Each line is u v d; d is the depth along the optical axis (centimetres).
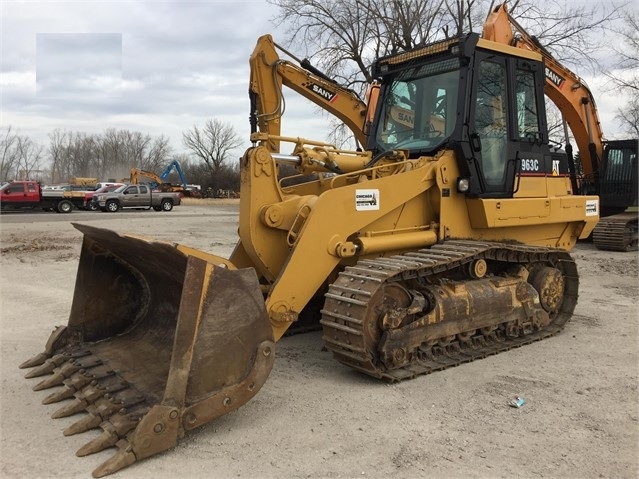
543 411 410
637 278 978
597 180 1081
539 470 326
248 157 487
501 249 562
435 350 516
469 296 529
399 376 464
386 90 650
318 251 475
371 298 440
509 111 599
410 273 485
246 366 372
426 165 549
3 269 1034
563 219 661
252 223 485
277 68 704
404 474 322
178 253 362
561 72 951
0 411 400
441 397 436
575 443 360
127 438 343
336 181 581
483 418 398
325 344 470
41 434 366
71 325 484
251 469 327
